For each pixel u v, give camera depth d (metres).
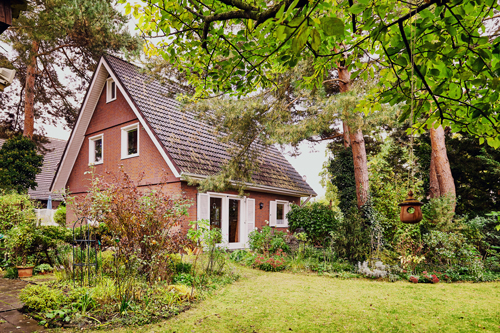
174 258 7.34
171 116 13.66
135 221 6.09
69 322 4.45
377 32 2.72
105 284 5.57
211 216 12.62
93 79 14.88
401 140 20.69
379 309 5.55
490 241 10.84
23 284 6.57
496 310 5.59
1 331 4.09
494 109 3.21
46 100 21.70
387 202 10.58
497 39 2.51
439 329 4.65
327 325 4.73
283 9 1.86
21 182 17.34
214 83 4.51
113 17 18.69
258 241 11.18
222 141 11.01
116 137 14.39
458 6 2.41
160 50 4.10
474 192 14.20
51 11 16.77
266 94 10.56
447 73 2.92
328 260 9.86
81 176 16.36
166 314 4.91
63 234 8.91
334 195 18.25
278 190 15.57
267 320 4.89
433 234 9.27
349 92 9.18
